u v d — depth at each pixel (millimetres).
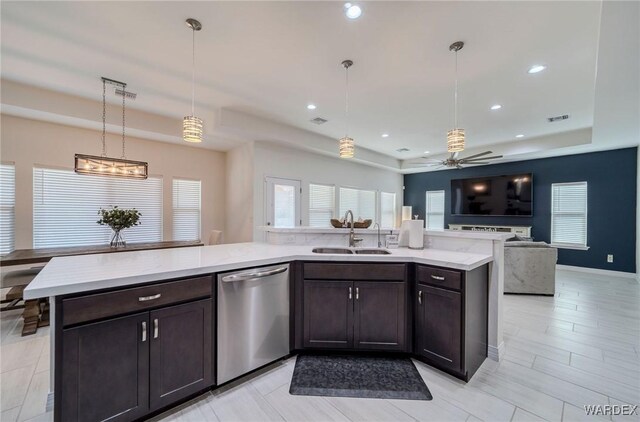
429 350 2221
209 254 2381
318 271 2371
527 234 6484
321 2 2051
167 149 5395
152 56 2811
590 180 5809
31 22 2289
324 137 5844
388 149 6945
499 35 2422
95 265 1876
